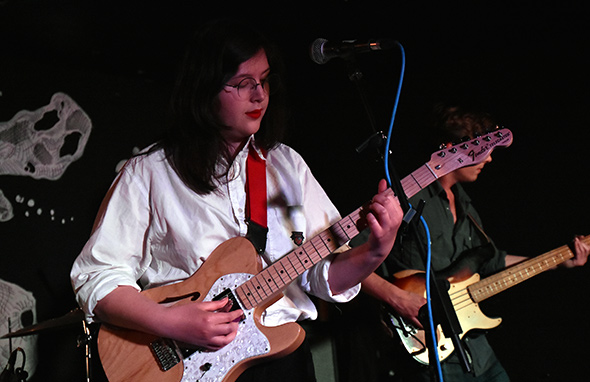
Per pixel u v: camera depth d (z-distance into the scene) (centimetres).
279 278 153
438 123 293
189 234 154
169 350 147
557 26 339
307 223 168
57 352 334
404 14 329
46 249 343
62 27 323
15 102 345
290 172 169
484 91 379
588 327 336
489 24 340
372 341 289
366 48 154
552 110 354
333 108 445
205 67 155
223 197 159
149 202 156
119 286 145
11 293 328
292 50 376
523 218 360
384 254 152
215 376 145
